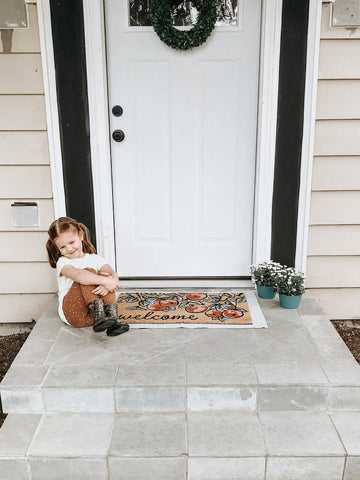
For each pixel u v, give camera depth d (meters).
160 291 3.10
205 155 3.07
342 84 2.83
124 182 3.11
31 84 2.84
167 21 2.75
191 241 3.22
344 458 1.92
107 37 2.87
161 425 2.08
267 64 2.80
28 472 1.94
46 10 2.71
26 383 2.15
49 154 2.95
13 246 3.10
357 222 3.05
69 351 2.40
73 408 2.17
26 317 3.25
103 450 1.92
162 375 2.19
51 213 3.06
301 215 3.03
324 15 2.72
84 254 2.63
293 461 1.92
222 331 2.57
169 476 1.93
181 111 2.99
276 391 2.14
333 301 3.20
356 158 2.95
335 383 2.13
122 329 2.43
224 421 2.10
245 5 2.82
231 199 3.14
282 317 2.72
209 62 2.91
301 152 2.94
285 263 3.12
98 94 2.86
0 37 2.76
